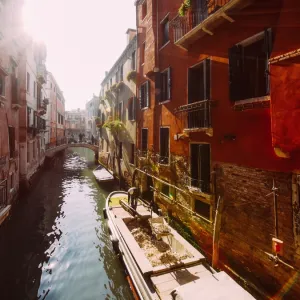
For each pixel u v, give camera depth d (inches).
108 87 943.7
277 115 167.2
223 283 166.4
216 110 268.2
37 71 842.8
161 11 413.7
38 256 332.2
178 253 264.4
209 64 278.7
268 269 204.1
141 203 438.3
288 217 184.5
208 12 258.2
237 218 240.1
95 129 1831.9
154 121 447.5
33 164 751.7
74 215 496.4
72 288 265.9
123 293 256.7
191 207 331.9
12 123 492.1
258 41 225.8
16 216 478.0
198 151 321.1
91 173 968.9
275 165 195.3
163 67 403.2
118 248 311.3
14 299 246.8
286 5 171.8
